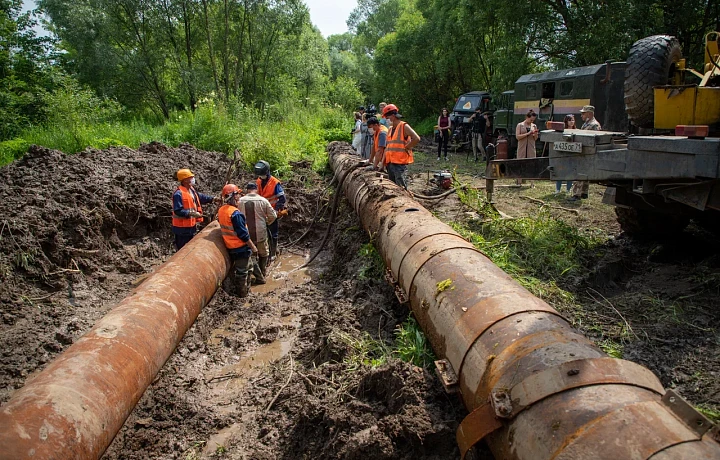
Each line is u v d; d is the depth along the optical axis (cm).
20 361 444
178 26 2445
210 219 805
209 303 562
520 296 279
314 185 1045
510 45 1894
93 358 302
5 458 220
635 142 439
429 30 2770
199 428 362
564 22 1783
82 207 681
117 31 2255
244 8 2370
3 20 1845
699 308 412
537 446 187
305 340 480
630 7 1512
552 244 563
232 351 479
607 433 168
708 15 1488
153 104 2555
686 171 397
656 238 595
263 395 395
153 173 849
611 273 512
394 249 434
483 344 254
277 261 757
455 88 2967
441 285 319
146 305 390
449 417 273
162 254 745
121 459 335
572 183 913
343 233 715
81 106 1493
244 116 1653
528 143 984
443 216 754
